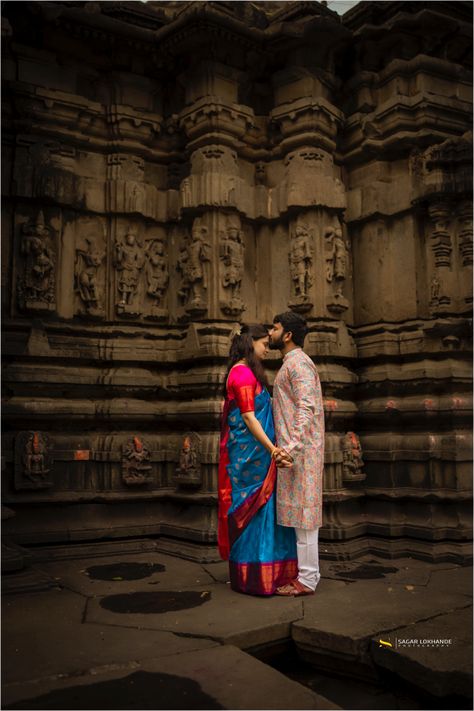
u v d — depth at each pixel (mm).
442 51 5379
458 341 4812
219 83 5145
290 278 5234
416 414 4758
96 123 5258
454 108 5145
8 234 4824
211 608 3141
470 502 4578
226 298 5023
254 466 3529
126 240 5238
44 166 4918
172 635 2748
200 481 4641
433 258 4984
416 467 4703
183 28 5020
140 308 5227
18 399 4609
